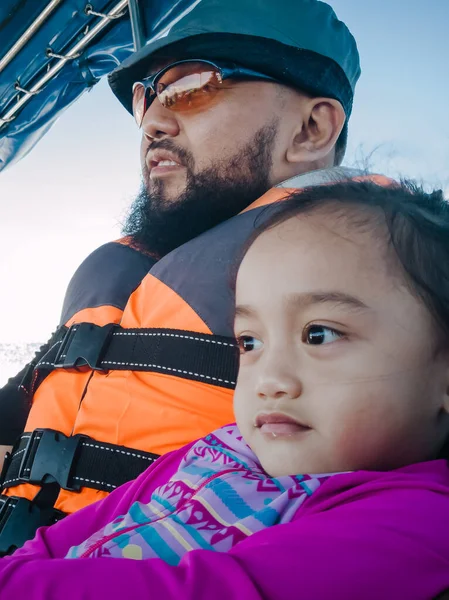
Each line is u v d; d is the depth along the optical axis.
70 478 1.23
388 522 0.61
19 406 1.64
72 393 1.36
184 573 0.60
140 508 0.85
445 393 0.73
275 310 0.76
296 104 1.89
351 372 0.71
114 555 0.74
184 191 1.77
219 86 1.79
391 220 0.77
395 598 0.57
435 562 0.58
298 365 0.74
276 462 0.74
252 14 1.86
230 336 1.24
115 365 1.31
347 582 0.57
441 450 0.78
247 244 0.90
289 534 0.62
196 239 1.41
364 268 0.73
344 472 0.71
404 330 0.72
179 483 0.85
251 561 0.60
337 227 0.77
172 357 1.24
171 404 1.21
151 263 1.65
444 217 0.81
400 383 0.71
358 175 1.05
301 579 0.58
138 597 0.58
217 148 1.78
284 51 1.83
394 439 0.71
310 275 0.75
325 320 0.73
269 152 1.83
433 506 0.63
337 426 0.71
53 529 0.99
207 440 0.93
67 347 1.42
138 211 1.82
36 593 0.60
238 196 1.78
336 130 1.94
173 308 1.32
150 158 1.83
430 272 0.73
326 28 1.93
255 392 0.76
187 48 1.84
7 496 1.34
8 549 1.21
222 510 0.75
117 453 1.21
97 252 1.69
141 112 1.91
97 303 1.54
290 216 0.82
